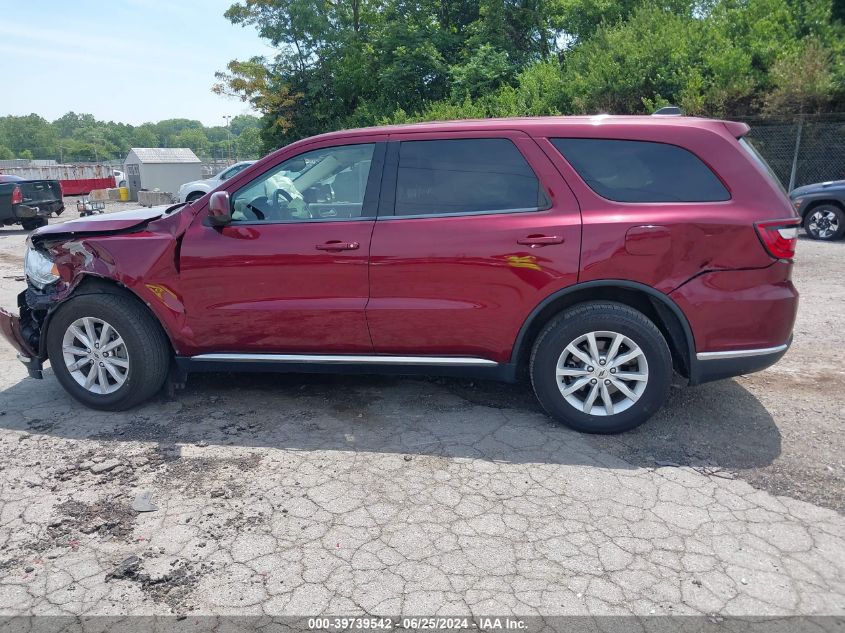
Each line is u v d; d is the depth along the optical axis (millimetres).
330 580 2666
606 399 3891
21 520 3121
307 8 26453
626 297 3959
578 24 23766
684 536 2939
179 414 4344
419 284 3916
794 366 5160
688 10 19859
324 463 3646
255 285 4082
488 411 4340
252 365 4281
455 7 26797
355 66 26656
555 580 2652
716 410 4312
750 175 3734
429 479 3457
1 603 2557
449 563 2764
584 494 3295
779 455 3695
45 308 4367
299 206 4133
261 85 27438
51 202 17812
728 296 3697
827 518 3076
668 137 3805
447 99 23781
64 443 3924
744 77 14852
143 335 4223
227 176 17891
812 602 2516
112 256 4188
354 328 4043
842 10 16969
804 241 11625
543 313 3920
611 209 3752
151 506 3213
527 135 3920
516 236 3783
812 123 14461
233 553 2852
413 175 4012
